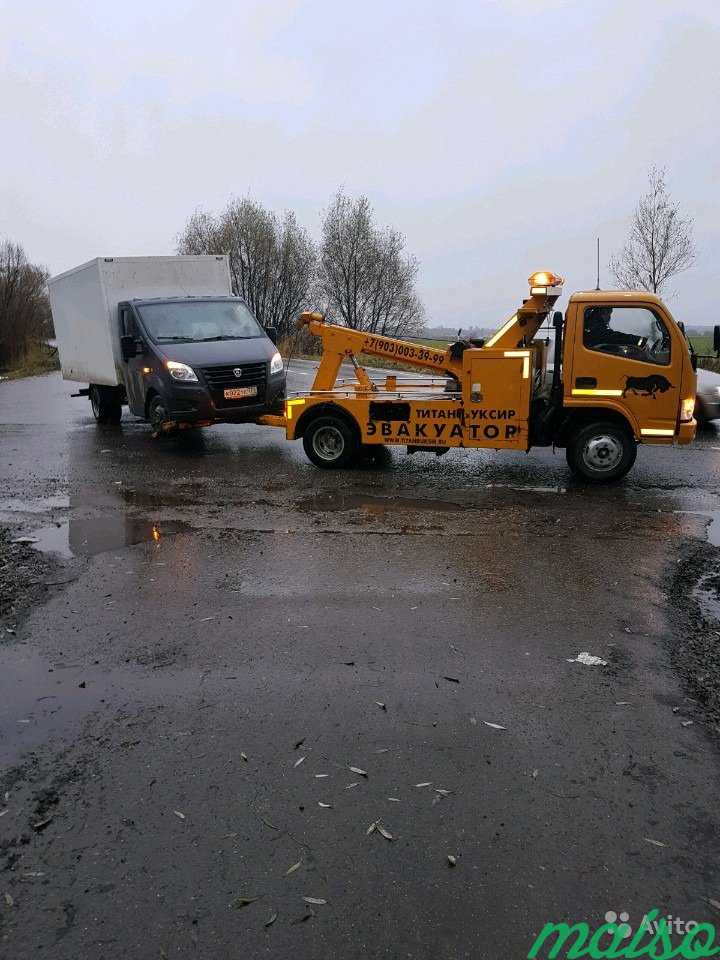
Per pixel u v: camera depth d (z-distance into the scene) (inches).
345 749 136.0
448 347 370.6
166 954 93.7
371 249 1760.6
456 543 258.2
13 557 249.6
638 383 329.1
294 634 185.0
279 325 1867.6
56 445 498.9
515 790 124.0
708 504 311.6
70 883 105.2
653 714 146.9
